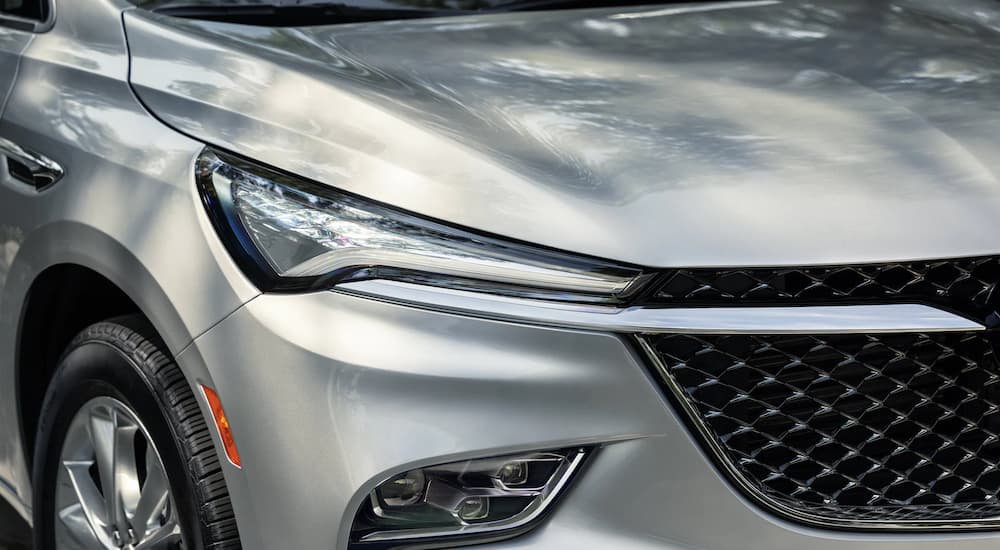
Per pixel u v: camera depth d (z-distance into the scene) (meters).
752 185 2.03
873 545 1.98
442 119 2.21
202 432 2.21
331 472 1.95
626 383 1.91
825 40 2.76
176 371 2.26
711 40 2.76
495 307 1.95
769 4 3.18
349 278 2.01
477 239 1.99
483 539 1.99
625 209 1.98
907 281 1.96
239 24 2.84
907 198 2.02
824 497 1.99
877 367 1.98
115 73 2.59
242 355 2.04
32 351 2.72
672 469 1.92
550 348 1.92
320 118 2.25
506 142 2.14
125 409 2.38
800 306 1.94
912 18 2.99
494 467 1.94
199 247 2.13
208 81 2.45
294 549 2.01
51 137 2.56
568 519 1.96
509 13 3.12
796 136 2.19
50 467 2.64
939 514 2.00
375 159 2.12
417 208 2.03
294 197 2.11
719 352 1.95
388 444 1.93
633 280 1.92
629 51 2.67
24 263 2.59
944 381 2.00
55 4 2.89
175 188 2.22
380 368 1.94
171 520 2.35
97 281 2.62
